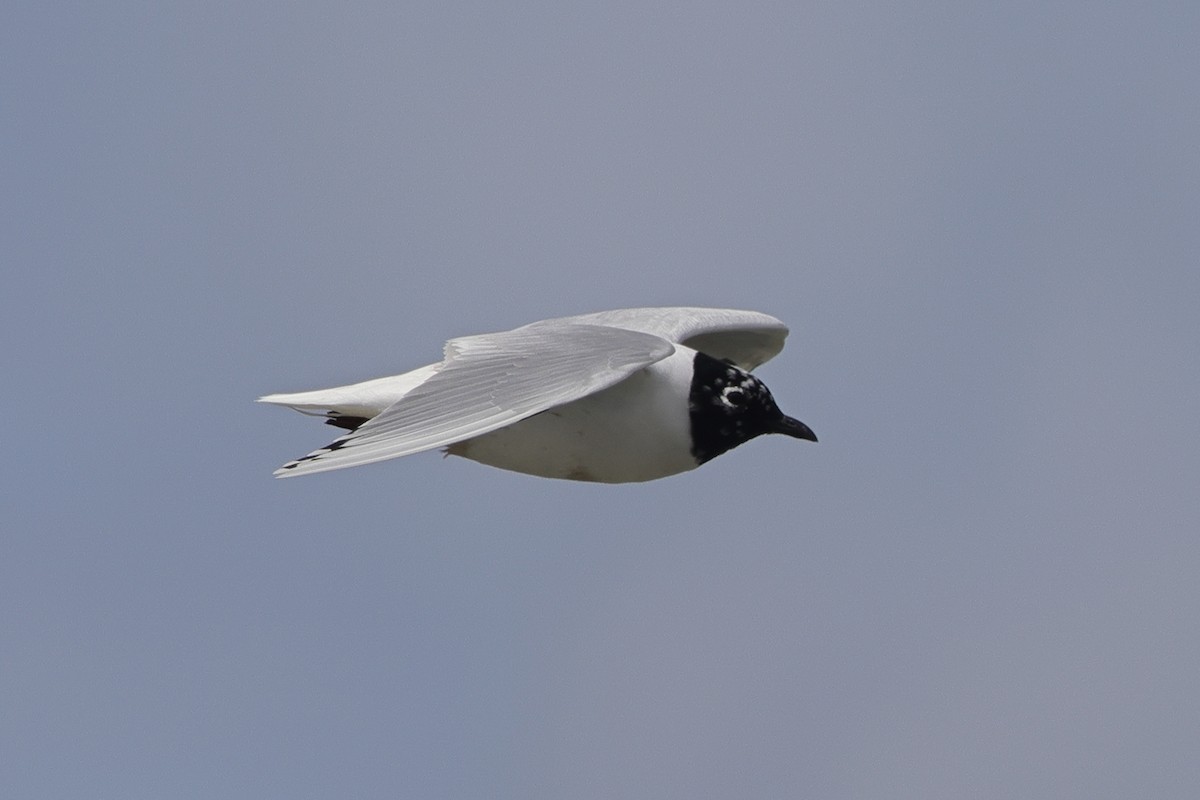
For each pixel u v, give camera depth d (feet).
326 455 33.45
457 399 34.99
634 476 44.27
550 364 36.32
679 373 43.73
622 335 37.83
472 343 38.09
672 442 43.75
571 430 43.14
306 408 43.88
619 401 42.98
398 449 33.68
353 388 43.91
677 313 49.24
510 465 44.21
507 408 34.96
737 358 53.16
